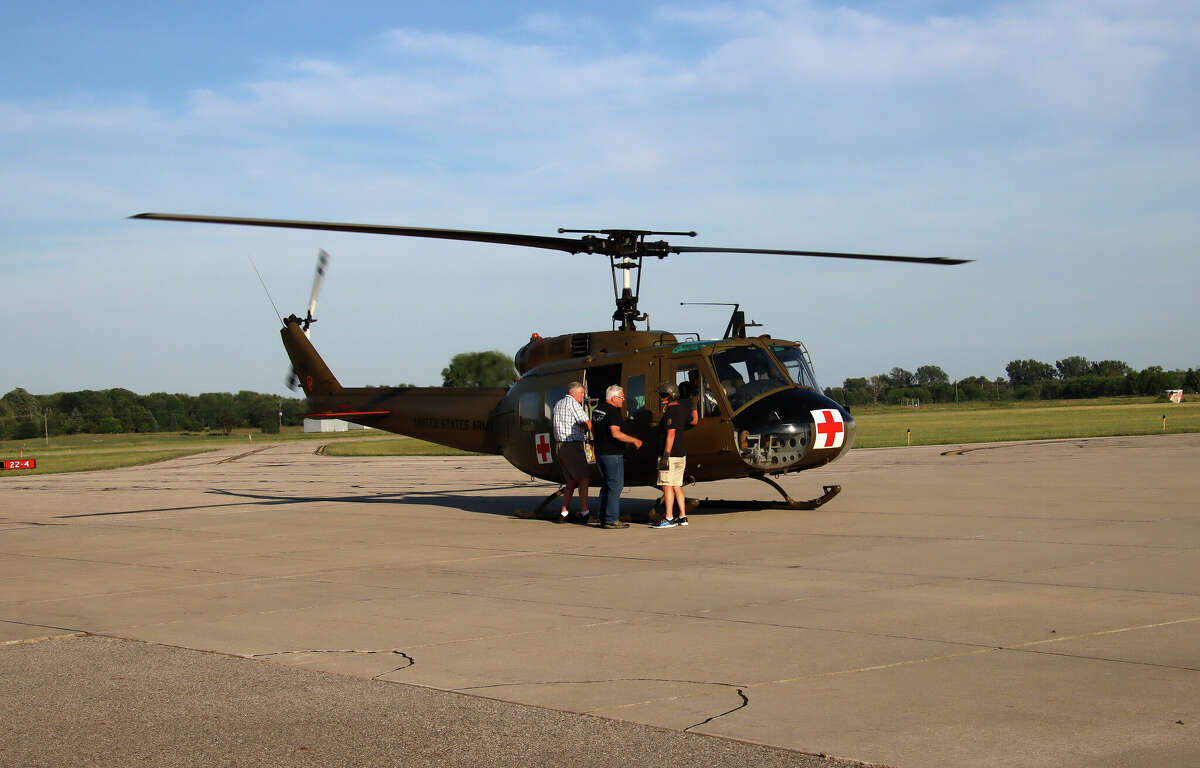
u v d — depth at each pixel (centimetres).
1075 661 552
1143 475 1822
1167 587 758
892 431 5175
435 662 592
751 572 888
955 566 886
